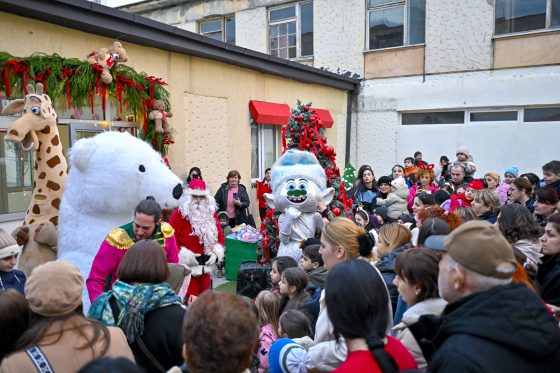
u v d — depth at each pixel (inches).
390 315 77.6
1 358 66.2
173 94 277.1
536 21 411.2
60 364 63.8
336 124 474.0
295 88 401.7
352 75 496.7
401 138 478.6
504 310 56.3
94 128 220.4
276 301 117.0
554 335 56.6
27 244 148.1
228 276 251.8
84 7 202.4
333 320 60.8
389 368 55.9
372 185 274.4
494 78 427.2
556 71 403.2
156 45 257.6
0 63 173.9
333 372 58.9
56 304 66.5
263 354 107.6
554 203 155.3
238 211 291.7
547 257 107.0
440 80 454.9
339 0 505.0
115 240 117.0
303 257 136.3
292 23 547.2
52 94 184.7
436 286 75.0
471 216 135.9
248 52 317.1
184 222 183.2
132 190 143.7
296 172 185.0
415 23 469.4
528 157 415.2
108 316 79.4
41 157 155.1
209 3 593.9
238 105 334.3
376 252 126.1
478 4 429.4
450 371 53.4
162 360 77.4
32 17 196.7
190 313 56.3
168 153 271.4
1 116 188.1
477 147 437.4
